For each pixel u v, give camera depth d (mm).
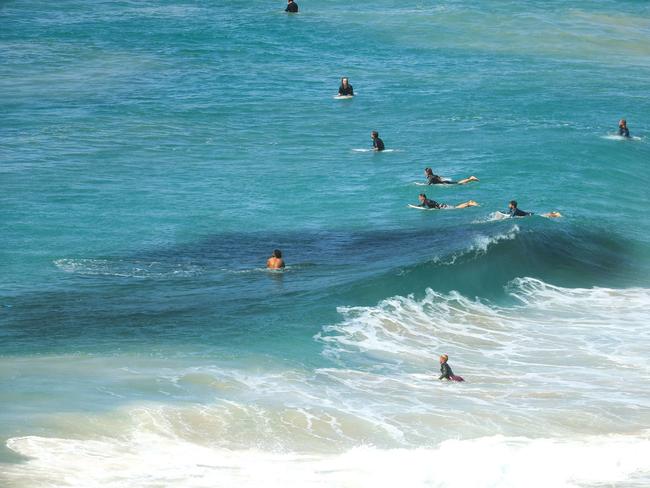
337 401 69750
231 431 62906
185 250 111188
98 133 165000
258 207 128750
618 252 117062
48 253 108125
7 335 81062
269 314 88688
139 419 63281
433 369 79188
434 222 122562
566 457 60969
